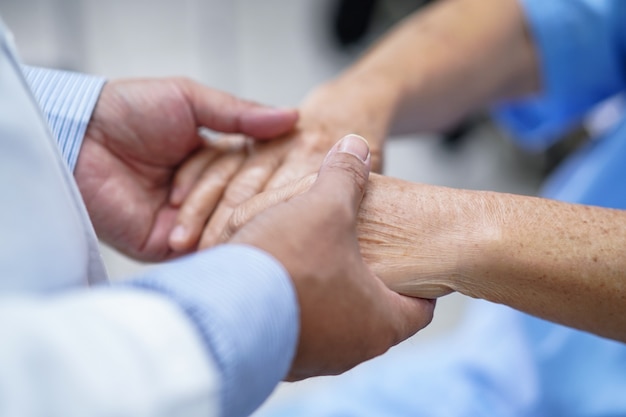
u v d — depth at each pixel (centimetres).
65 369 36
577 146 157
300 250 44
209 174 64
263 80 211
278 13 209
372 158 67
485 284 53
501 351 81
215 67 204
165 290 40
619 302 52
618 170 74
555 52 75
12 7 183
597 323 53
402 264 53
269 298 41
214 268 41
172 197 65
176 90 63
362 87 70
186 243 62
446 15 76
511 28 75
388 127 70
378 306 47
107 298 39
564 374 74
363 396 80
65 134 61
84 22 189
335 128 67
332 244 45
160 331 38
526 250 52
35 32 185
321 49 204
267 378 42
